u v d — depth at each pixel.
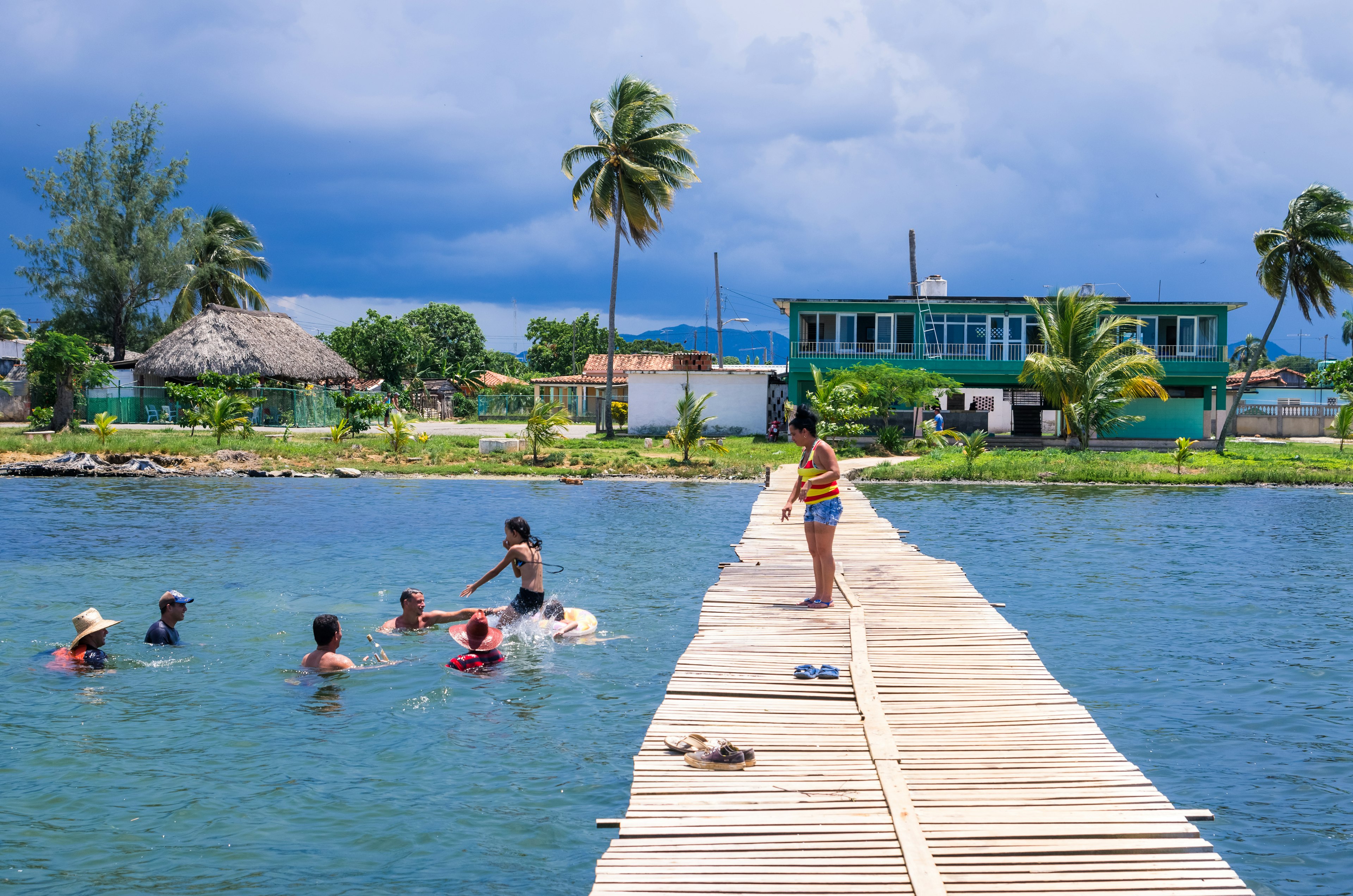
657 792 5.57
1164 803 5.40
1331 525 19.31
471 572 13.41
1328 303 40.62
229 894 4.80
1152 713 7.74
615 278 42.38
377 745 6.86
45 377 39.47
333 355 56.72
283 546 15.61
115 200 56.69
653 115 42.22
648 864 4.73
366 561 14.24
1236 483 28.42
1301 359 106.19
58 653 9.04
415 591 10.29
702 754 6.00
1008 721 6.77
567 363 91.31
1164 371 42.44
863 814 5.27
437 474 29.19
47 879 4.91
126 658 9.01
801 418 10.51
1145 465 32.16
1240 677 8.73
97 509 20.28
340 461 30.22
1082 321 38.66
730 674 7.87
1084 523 19.77
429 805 5.88
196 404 41.38
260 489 24.89
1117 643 9.92
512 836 5.48
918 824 5.09
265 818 5.66
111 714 7.48
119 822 5.59
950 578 12.19
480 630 9.06
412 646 9.55
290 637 9.85
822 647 8.72
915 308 44.69
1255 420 53.72
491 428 52.53
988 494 25.69
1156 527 19.06
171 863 5.11
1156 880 4.59
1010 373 43.72
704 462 31.16
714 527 18.41
